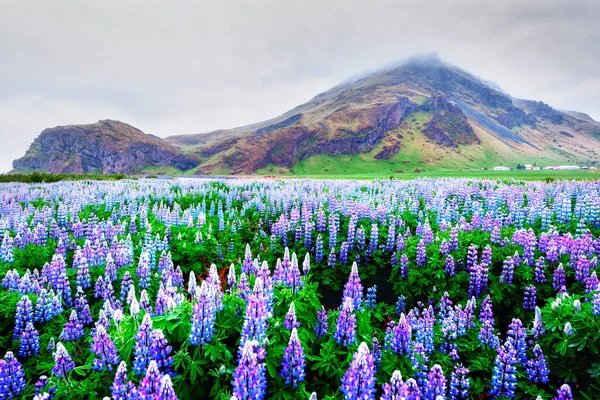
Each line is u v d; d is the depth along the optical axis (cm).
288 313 626
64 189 3269
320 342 676
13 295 953
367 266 1535
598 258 1115
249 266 947
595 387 636
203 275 1575
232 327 647
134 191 2970
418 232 1606
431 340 823
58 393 586
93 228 1686
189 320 627
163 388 442
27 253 1355
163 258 1312
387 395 480
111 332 675
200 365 579
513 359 680
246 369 484
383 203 2155
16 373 671
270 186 3644
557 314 730
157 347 546
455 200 2223
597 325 669
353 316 631
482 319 908
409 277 1237
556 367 695
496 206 2072
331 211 1994
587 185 2455
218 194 3095
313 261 1628
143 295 746
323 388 593
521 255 1189
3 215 2023
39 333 895
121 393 495
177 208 2034
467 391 713
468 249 1185
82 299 969
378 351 681
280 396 550
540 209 1753
